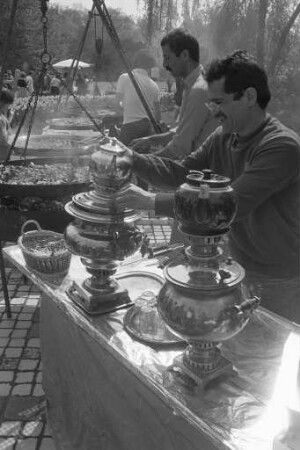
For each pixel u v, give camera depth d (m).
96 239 1.84
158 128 4.27
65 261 2.25
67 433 2.31
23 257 2.45
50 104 10.03
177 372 1.51
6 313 3.63
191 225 1.36
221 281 1.38
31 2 25.72
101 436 2.00
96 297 1.89
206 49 6.23
